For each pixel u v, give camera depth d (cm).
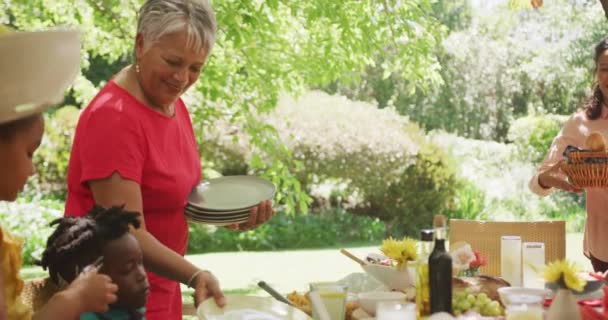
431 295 231
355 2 620
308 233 1211
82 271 210
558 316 212
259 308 230
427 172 1270
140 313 222
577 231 1273
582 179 337
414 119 1527
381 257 312
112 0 636
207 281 233
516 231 399
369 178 1251
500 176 1343
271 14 629
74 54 166
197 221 273
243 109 624
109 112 244
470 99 1520
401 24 620
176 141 268
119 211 219
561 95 1505
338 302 241
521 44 1535
